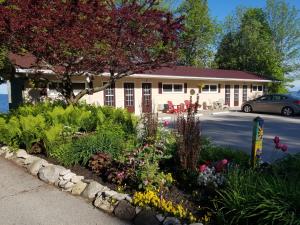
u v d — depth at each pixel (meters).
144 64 9.07
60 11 7.57
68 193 5.30
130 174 5.04
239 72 29.53
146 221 4.12
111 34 8.07
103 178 5.59
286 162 5.25
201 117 18.72
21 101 13.94
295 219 3.28
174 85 21.88
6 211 4.63
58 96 13.55
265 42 34.81
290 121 16.97
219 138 11.30
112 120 8.44
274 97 20.70
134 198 4.48
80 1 7.88
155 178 4.80
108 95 17.88
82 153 6.16
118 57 8.26
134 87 19.25
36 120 7.55
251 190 3.86
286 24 37.88
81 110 9.00
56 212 4.60
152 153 5.30
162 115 18.52
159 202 4.30
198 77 22.03
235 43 37.31
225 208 3.94
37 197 5.12
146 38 8.51
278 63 35.41
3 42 8.27
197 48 38.56
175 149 5.62
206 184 4.50
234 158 5.73
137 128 7.58
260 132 5.12
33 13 7.49
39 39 7.52
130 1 9.03
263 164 5.41
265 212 3.48
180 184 5.00
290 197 3.57
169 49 9.13
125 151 5.85
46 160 6.53
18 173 6.24
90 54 8.23
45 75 13.57
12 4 7.81
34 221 4.33
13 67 11.51
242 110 22.48
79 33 7.65
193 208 4.29
